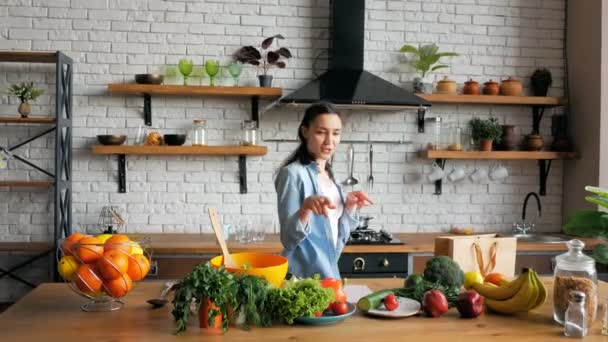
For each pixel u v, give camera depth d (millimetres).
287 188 2092
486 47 4441
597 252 1720
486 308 1712
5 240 4051
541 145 4297
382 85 3885
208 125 4164
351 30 4043
